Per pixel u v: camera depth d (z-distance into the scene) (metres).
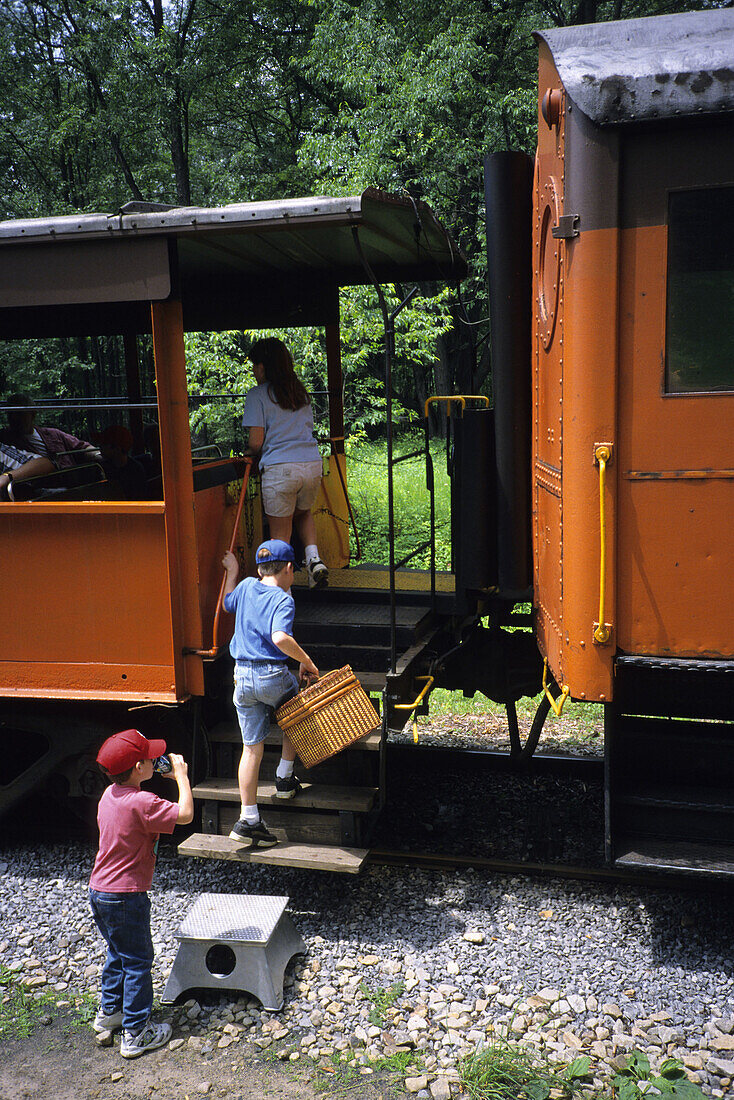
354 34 15.66
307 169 15.52
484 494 4.53
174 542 4.17
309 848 4.11
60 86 23.05
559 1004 3.48
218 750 4.50
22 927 4.12
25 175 23.48
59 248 3.97
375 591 5.14
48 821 5.22
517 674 5.12
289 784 4.15
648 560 3.48
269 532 5.40
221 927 3.59
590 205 3.35
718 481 3.38
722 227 3.29
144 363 7.16
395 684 4.36
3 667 4.41
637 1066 3.09
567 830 4.92
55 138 21.33
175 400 4.10
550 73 3.70
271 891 4.40
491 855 4.70
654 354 3.39
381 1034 3.35
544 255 3.98
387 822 5.10
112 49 21.80
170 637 4.21
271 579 4.11
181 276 5.91
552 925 4.05
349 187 13.68
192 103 24.95
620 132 3.30
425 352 11.03
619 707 3.90
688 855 3.54
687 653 3.48
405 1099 3.03
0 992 3.67
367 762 4.28
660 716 4.21
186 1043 3.36
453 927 4.04
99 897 3.23
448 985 3.61
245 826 4.07
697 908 4.17
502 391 4.40
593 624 3.52
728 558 3.40
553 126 3.62
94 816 4.72
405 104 14.67
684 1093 2.93
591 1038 3.29
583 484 3.49
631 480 3.46
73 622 4.31
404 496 13.72
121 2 21.94
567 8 20.72
